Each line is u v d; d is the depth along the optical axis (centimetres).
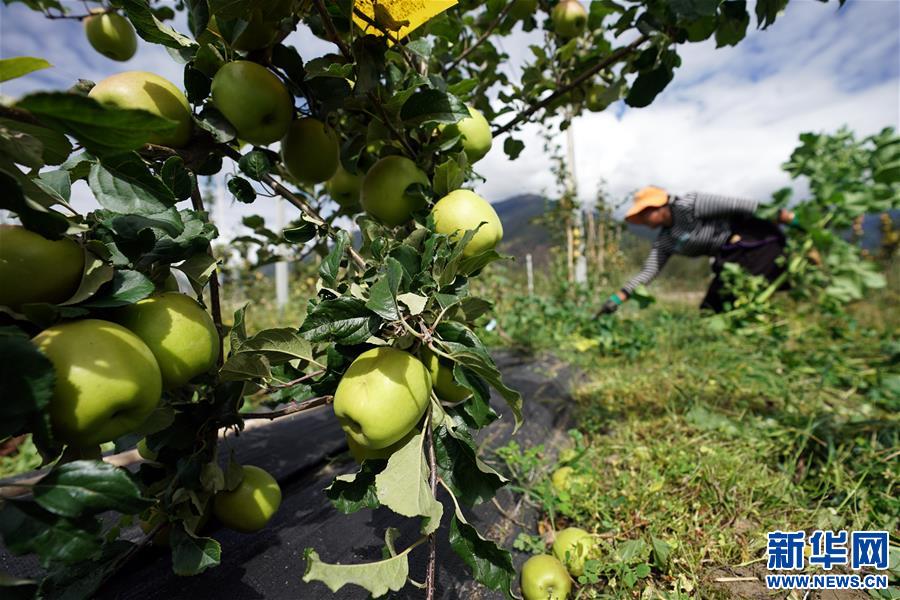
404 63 141
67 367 64
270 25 108
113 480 61
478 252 123
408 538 142
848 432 228
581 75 205
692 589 137
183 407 98
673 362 385
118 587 112
